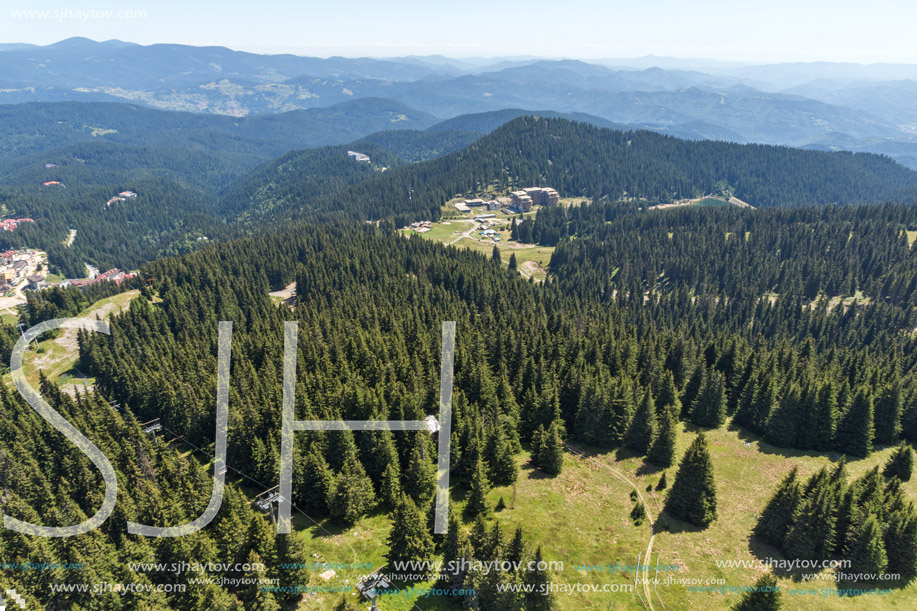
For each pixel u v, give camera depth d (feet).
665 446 261.03
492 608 168.76
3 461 254.47
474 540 181.37
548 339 370.73
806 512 195.42
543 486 249.34
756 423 306.35
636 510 224.12
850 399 283.18
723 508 229.25
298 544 188.34
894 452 250.16
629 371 342.03
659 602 180.86
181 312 498.69
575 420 307.99
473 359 343.05
